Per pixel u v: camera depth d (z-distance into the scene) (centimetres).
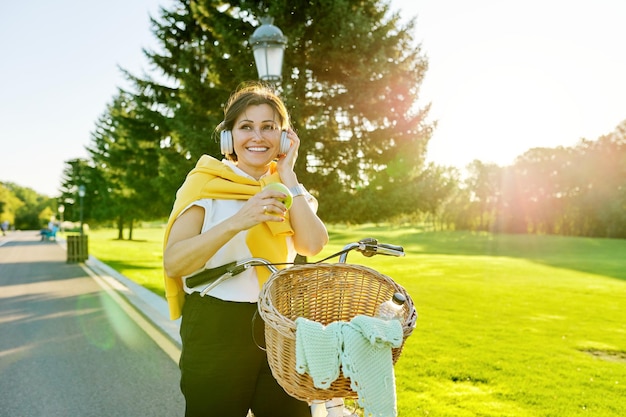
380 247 212
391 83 1195
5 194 13288
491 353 684
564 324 928
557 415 454
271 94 226
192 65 1471
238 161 227
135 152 2259
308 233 222
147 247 3828
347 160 1212
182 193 208
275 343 164
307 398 165
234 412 205
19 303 1107
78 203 7031
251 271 209
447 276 1839
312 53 1154
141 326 833
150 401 504
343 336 157
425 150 1258
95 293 1231
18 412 477
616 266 2517
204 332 203
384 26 1212
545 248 4459
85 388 541
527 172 6975
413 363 623
